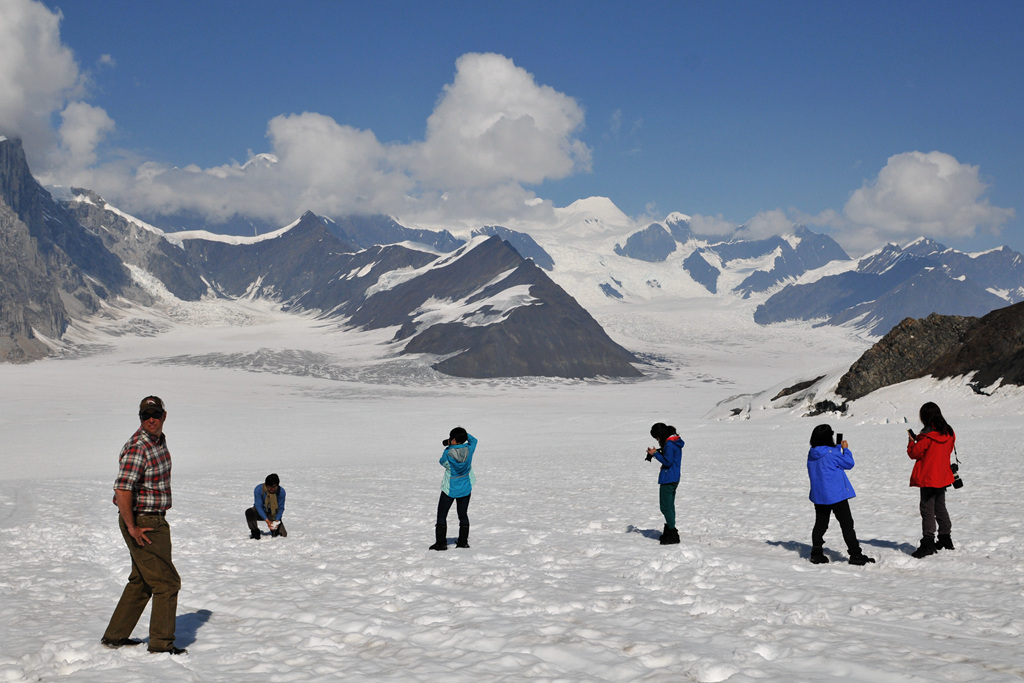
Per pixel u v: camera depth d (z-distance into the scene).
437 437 78.56
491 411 128.12
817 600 8.09
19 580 10.66
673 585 9.07
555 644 6.54
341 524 16.72
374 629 7.42
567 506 18.41
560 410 131.38
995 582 8.68
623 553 11.52
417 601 8.66
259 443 72.31
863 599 8.10
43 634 7.48
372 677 5.82
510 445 60.06
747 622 7.29
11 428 90.44
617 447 47.91
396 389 193.88
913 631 6.82
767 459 29.86
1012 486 17.08
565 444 56.09
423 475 31.86
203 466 48.53
